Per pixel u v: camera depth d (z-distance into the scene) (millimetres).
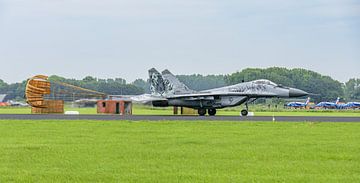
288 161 28047
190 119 71188
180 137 41969
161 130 49781
